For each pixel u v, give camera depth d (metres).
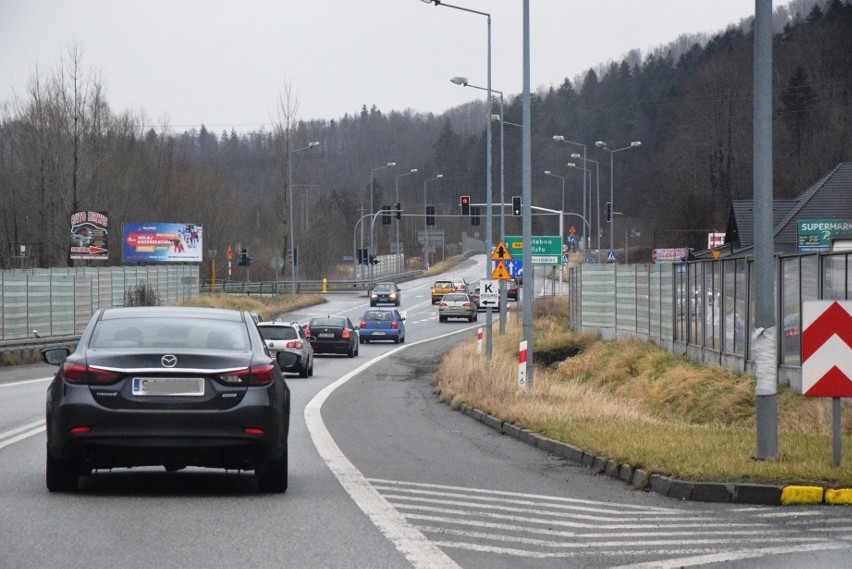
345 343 80.69
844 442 26.61
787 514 19.41
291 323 61.75
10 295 75.69
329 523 17.39
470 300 132.25
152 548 15.20
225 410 19.28
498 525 17.69
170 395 19.22
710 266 56.97
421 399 48.16
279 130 173.62
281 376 20.77
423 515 18.39
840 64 194.88
